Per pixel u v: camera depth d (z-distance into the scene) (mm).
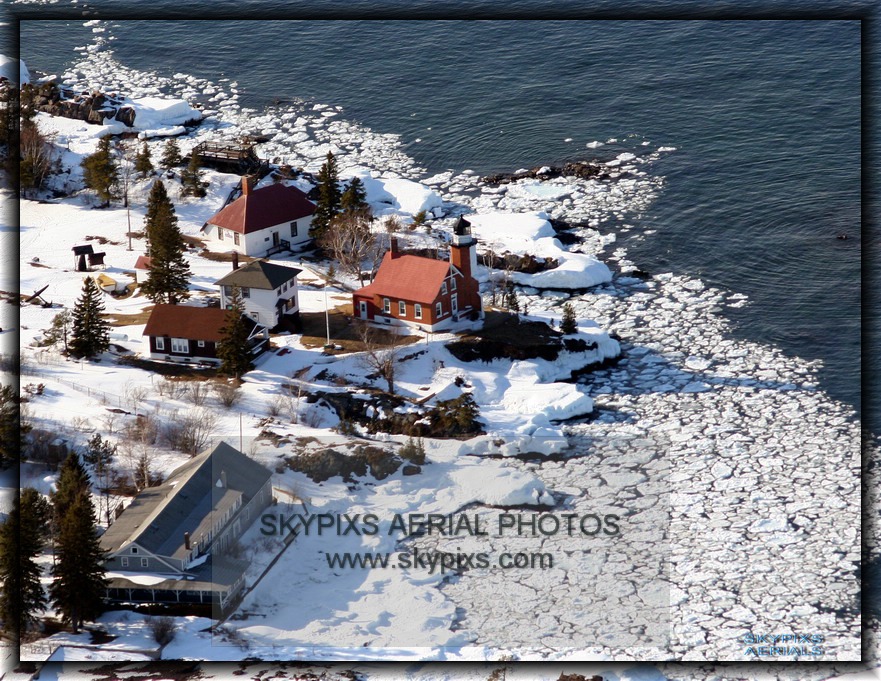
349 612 133250
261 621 131250
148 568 131750
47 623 129000
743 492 157250
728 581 142125
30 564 128000
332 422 166875
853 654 130750
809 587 141375
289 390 172625
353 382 176000
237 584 133125
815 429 170125
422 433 165125
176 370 178125
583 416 174375
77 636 126562
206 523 135375
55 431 157500
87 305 179625
